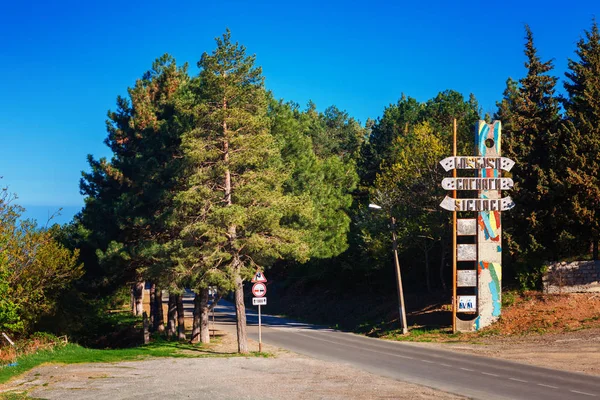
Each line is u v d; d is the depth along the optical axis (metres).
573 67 40.91
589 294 35.69
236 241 28.98
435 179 43.22
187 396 16.47
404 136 76.50
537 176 38.25
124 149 45.41
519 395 15.88
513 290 38.56
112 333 46.53
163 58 47.44
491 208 35.59
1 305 30.75
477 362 23.89
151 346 34.16
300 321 58.78
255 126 29.62
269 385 18.27
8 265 32.03
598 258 40.09
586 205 36.25
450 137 49.22
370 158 77.25
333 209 48.81
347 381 18.89
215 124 29.61
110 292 43.97
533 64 40.72
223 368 22.73
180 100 35.22
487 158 35.69
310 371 21.58
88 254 43.03
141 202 38.72
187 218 31.69
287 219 39.75
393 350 29.56
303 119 61.34
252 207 28.80
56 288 38.94
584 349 26.05
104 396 16.58
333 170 55.00
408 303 47.97
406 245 48.09
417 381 18.72
